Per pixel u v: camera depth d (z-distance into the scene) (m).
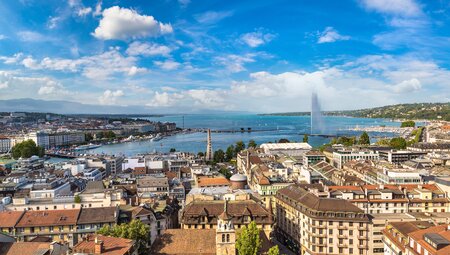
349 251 166.75
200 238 137.50
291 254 183.25
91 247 113.50
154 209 185.62
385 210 196.12
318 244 166.75
